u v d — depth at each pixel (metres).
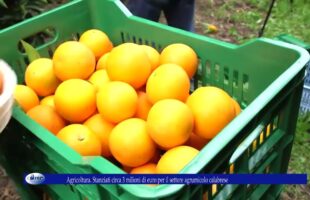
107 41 1.12
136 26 1.12
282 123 0.84
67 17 1.18
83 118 0.89
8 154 0.87
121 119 0.84
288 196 1.33
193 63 0.99
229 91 1.01
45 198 0.97
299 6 2.60
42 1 1.79
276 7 2.62
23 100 0.95
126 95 0.82
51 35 1.60
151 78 0.85
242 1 2.76
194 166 0.57
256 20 2.53
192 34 1.01
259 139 0.77
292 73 0.72
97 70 1.06
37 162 0.81
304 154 1.47
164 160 0.72
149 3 1.56
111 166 0.60
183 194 0.56
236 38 2.35
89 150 0.79
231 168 0.73
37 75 1.00
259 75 0.91
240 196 0.78
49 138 0.68
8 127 0.80
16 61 1.11
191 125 0.75
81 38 1.12
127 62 0.87
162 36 1.07
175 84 0.82
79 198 0.73
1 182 1.42
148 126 0.75
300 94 0.81
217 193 0.70
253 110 0.65
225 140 0.60
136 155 0.76
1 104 0.56
